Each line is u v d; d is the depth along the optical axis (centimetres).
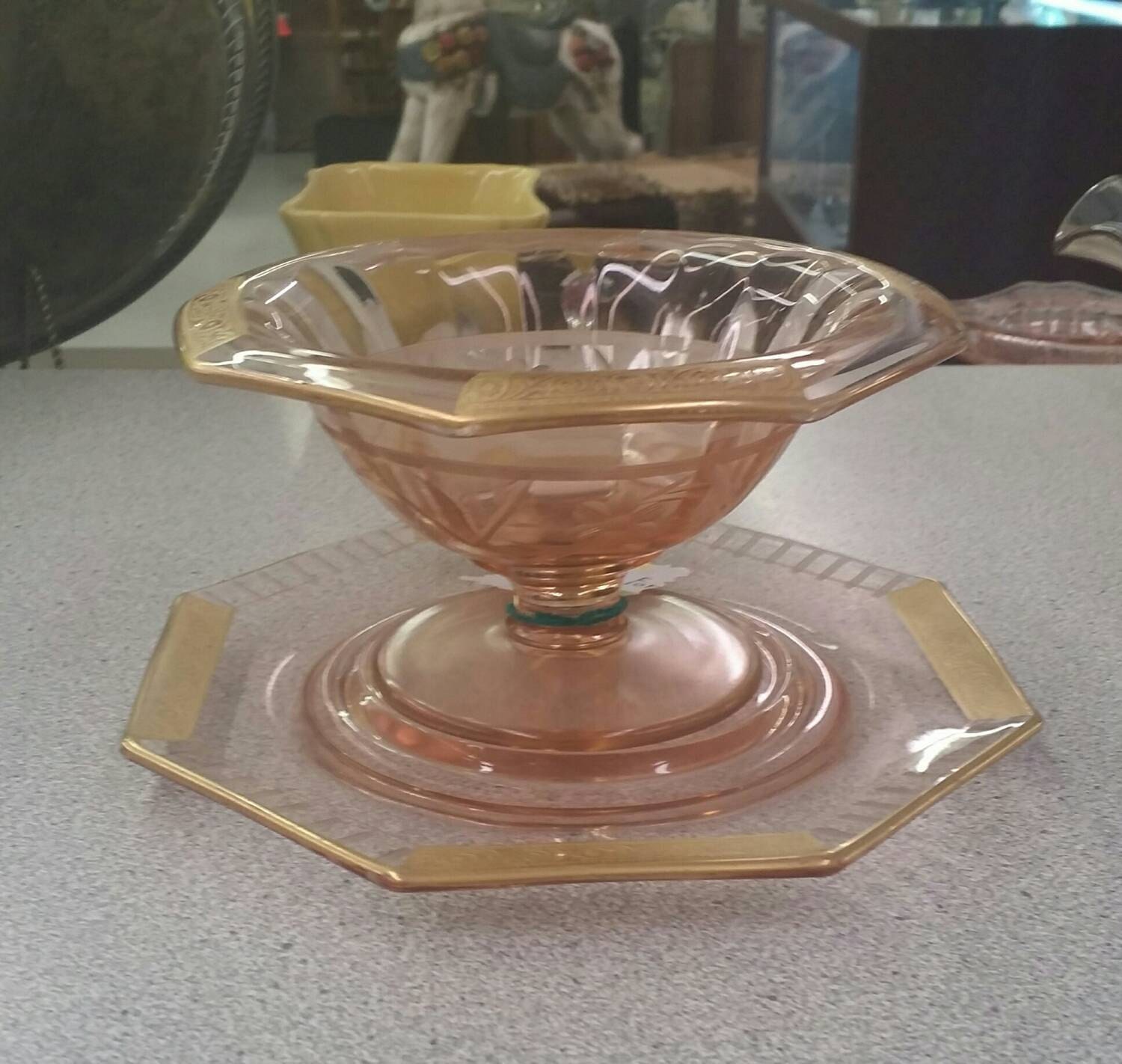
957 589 65
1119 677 56
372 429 45
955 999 37
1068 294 131
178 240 120
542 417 35
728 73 177
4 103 108
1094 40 166
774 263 57
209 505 78
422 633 55
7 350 119
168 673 53
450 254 59
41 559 70
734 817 44
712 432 44
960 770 45
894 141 173
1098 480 81
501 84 175
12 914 41
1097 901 41
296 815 43
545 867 39
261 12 115
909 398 99
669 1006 37
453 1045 35
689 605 59
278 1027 36
